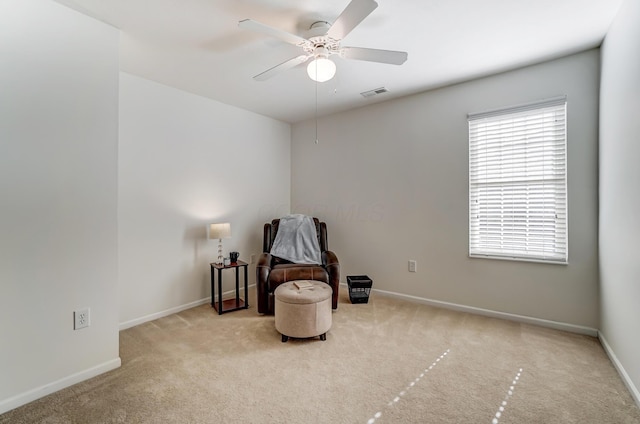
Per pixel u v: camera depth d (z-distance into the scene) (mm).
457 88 3064
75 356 1862
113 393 1755
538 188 2689
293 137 4516
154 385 1831
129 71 2713
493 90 2859
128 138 2746
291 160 4547
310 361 2109
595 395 1719
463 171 3061
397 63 2082
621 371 1878
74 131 1865
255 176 4000
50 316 1769
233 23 2023
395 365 2053
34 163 1711
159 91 2977
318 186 4234
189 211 3244
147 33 2129
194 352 2244
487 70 2752
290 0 1799
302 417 1555
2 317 1604
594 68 2402
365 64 2617
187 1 1790
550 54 2471
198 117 3322
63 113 1819
